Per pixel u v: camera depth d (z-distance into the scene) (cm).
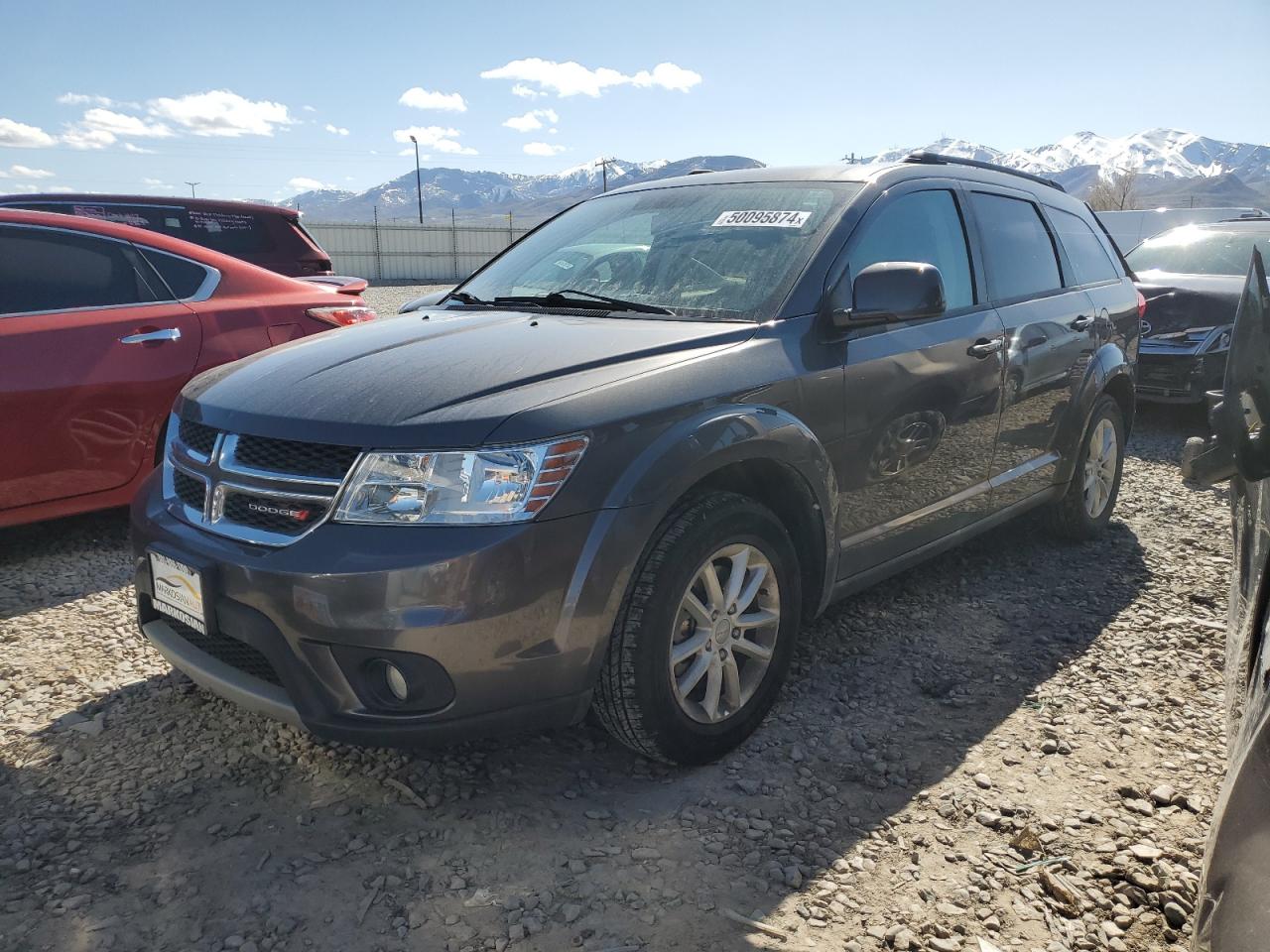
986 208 398
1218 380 745
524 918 212
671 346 272
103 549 452
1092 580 425
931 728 297
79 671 329
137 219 818
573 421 234
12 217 430
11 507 418
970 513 377
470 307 344
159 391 449
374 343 292
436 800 256
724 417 259
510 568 223
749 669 286
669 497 245
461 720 228
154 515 272
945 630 371
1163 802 257
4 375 407
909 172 362
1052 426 422
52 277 435
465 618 221
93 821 246
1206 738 291
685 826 246
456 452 226
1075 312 432
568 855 234
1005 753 282
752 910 215
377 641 222
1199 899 138
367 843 239
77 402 426
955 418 352
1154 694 319
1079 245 469
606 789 263
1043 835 243
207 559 245
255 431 248
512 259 383
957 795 260
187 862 230
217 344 468
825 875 227
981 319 368
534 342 276
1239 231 852
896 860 233
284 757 277
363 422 234
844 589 320
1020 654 350
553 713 239
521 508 226
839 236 318
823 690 321
